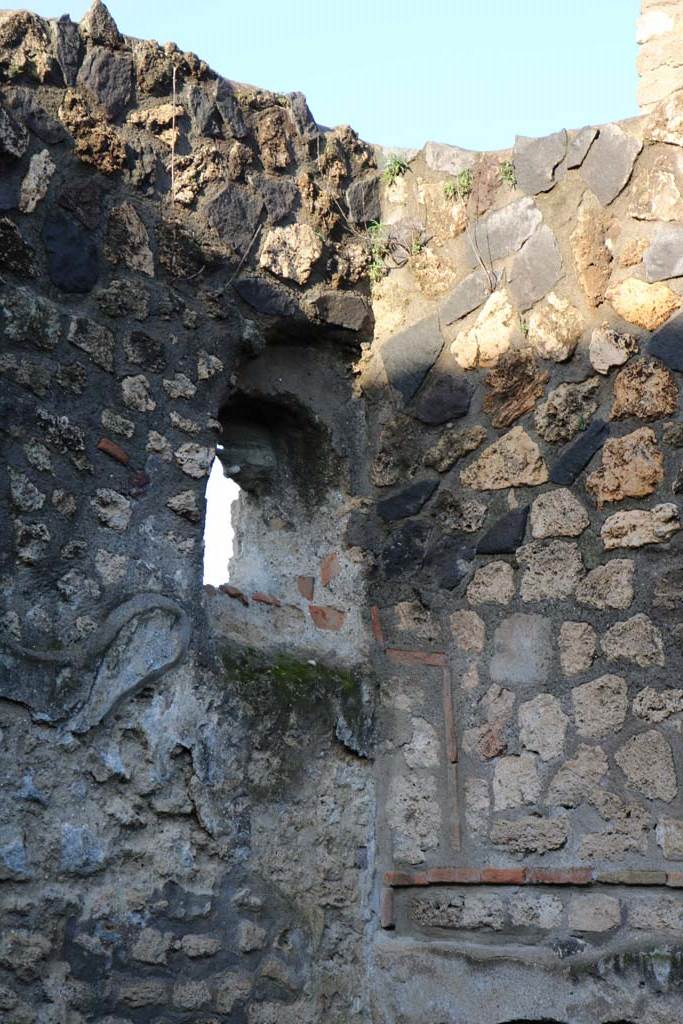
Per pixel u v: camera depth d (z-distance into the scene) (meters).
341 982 4.80
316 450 5.19
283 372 5.12
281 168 5.05
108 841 4.36
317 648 5.06
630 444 4.76
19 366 4.34
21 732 4.22
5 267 4.36
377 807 4.98
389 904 4.91
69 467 4.43
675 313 4.74
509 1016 4.64
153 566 4.57
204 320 4.79
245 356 4.95
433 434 5.12
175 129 4.78
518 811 4.77
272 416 5.17
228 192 4.90
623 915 4.57
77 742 4.32
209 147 4.87
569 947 4.62
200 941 4.50
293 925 4.72
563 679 4.77
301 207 5.09
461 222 5.13
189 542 4.66
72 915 4.27
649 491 4.71
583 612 4.77
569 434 4.86
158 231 4.72
